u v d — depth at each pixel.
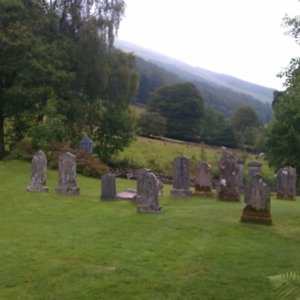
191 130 80.94
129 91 42.97
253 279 9.67
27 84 34.31
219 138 80.50
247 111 94.31
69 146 34.06
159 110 82.81
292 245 12.93
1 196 19.58
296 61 14.23
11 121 37.94
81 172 30.48
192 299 8.59
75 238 12.62
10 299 8.41
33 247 11.59
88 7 40.12
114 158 43.41
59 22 39.53
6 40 32.47
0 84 35.12
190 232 13.89
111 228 14.01
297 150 41.66
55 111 33.34
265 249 12.23
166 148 60.31
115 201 19.52
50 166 30.20
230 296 8.75
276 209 19.95
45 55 34.31
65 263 10.37
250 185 15.71
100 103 41.72
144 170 17.28
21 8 34.28
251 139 85.81
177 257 11.11
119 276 9.63
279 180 25.27
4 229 13.55
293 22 13.84
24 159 31.61
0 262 10.32
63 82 35.25
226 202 20.94
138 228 14.14
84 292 8.77
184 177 22.08
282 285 5.80
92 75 39.09
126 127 42.00
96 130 41.66
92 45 38.41
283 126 41.62
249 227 14.99
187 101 81.25
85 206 17.94
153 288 9.05
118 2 40.69
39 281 9.27
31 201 18.55
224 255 11.43
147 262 10.61
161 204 19.61
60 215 15.98
